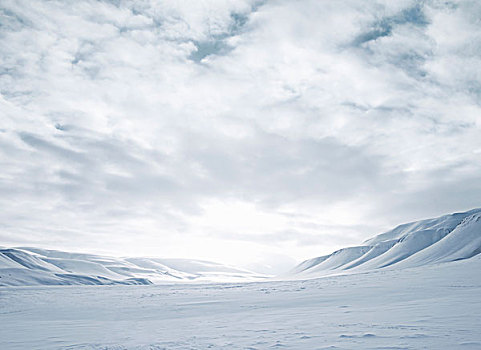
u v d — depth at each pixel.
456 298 22.86
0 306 38.53
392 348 9.49
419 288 31.45
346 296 29.84
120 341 13.91
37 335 16.92
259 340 12.22
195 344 12.25
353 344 10.37
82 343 13.83
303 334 12.89
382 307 21.00
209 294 41.94
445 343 9.76
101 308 31.64
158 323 20.16
